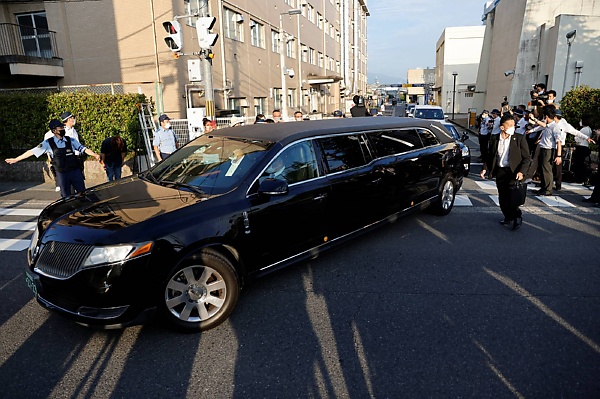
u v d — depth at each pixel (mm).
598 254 4824
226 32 16859
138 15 13398
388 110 61938
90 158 10773
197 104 14570
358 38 59250
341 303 3740
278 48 23188
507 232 5664
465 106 45406
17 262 4922
